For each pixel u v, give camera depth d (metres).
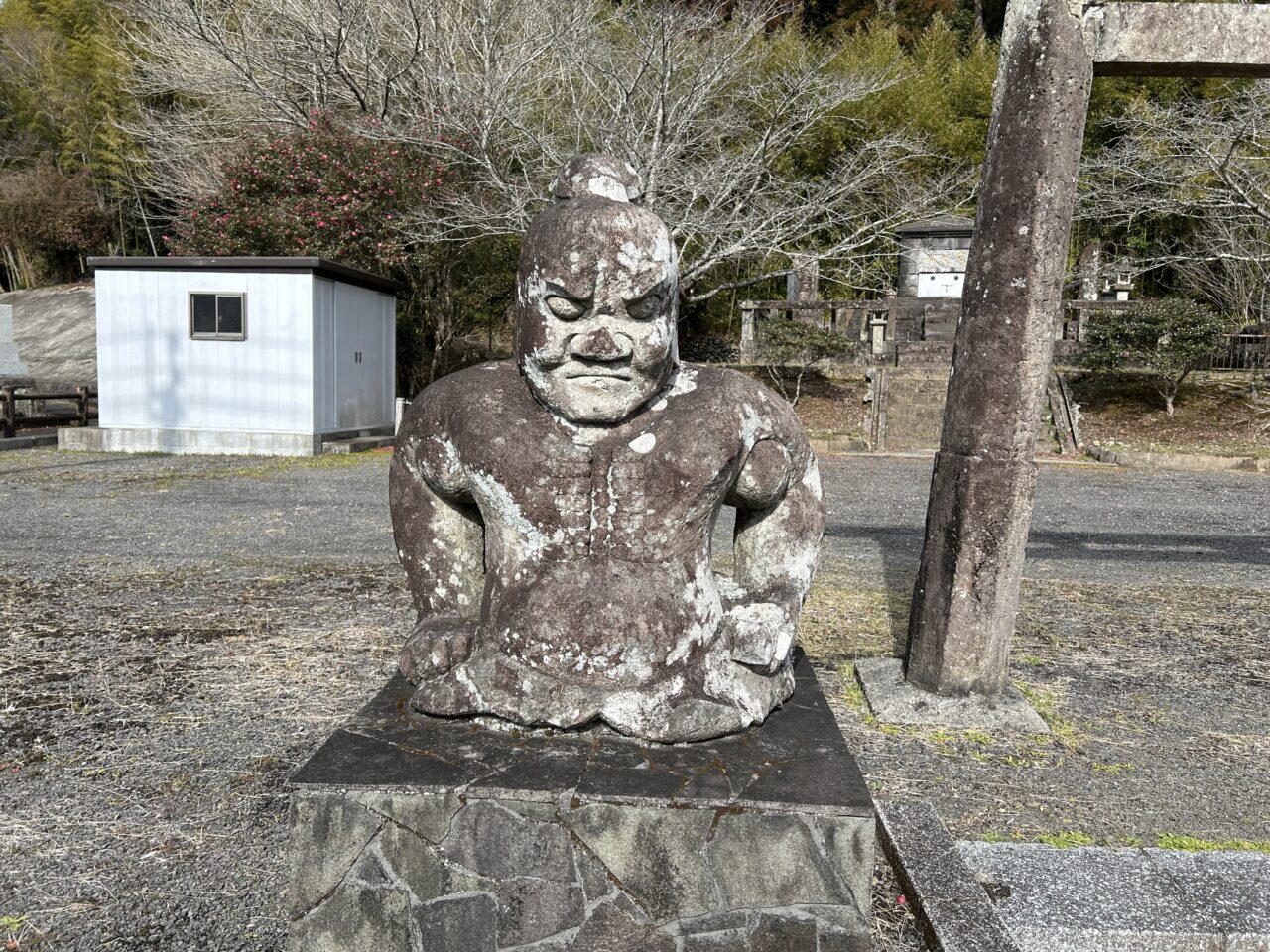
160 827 2.63
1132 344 13.23
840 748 2.05
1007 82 3.38
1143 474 10.58
